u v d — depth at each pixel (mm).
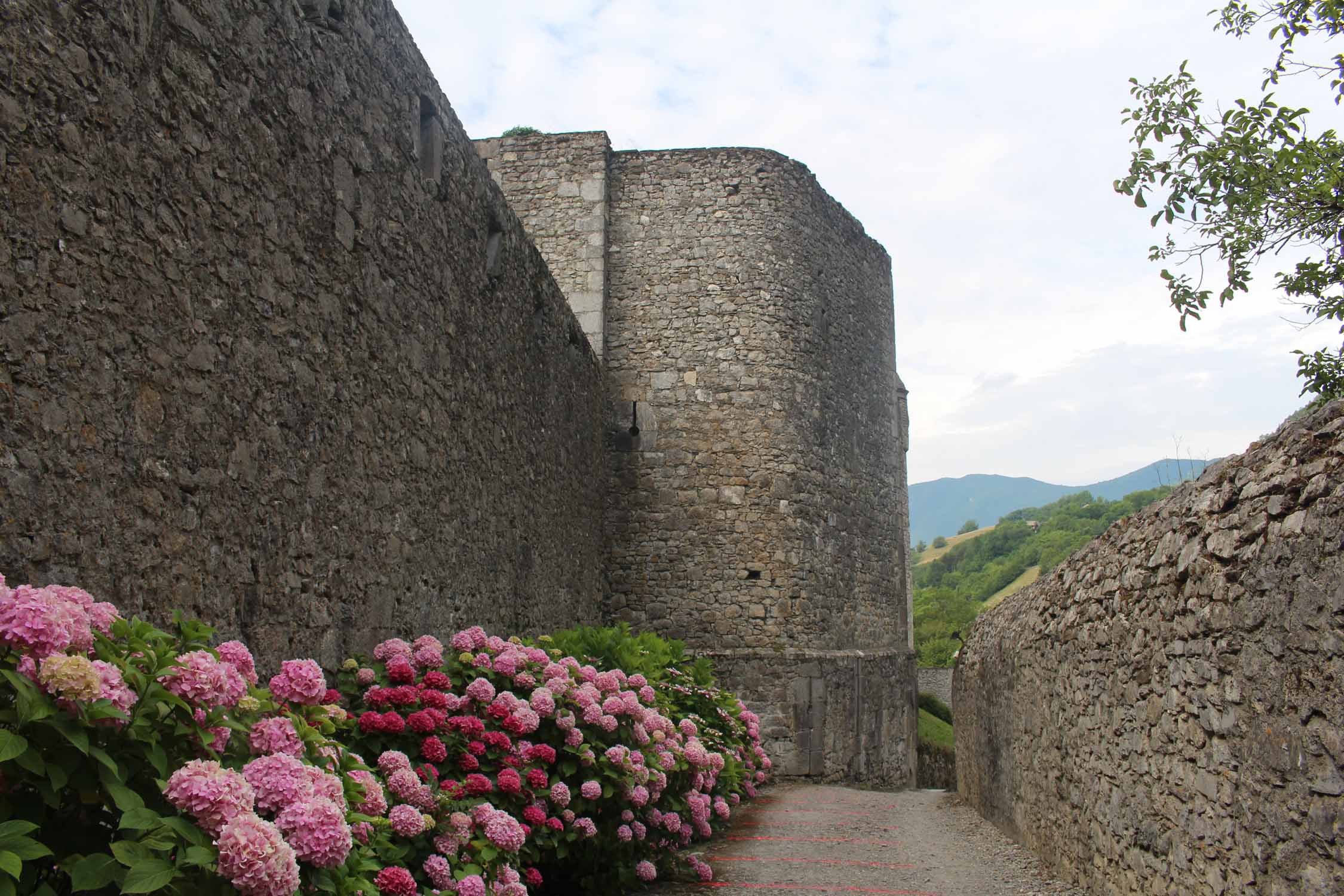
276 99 4500
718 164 13328
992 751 7953
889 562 15391
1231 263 6785
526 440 8656
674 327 12992
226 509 4047
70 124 3188
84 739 2064
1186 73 6785
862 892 5336
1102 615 4828
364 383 5348
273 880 2131
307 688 3170
